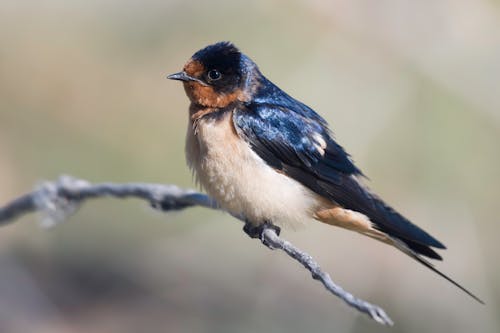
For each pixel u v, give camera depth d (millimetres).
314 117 8773
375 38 13008
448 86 12805
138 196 8070
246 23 13797
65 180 8484
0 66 14836
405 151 12859
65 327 14234
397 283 12789
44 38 14898
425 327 12594
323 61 13117
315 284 13195
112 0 14680
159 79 14656
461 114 12805
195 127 8133
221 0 13930
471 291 12586
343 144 12789
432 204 12875
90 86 14836
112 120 14789
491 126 12750
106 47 14820
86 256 15102
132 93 14773
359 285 12805
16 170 14898
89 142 14797
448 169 12859
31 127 14930
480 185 12836
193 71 8211
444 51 12812
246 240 13789
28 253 15148
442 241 12750
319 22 13250
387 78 12914
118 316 14141
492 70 12672
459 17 12766
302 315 13031
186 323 13695
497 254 12812
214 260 13945
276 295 13344
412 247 8016
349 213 8219
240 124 8094
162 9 14477
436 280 12695
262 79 8617
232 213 8203
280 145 8203
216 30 14102
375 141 12859
